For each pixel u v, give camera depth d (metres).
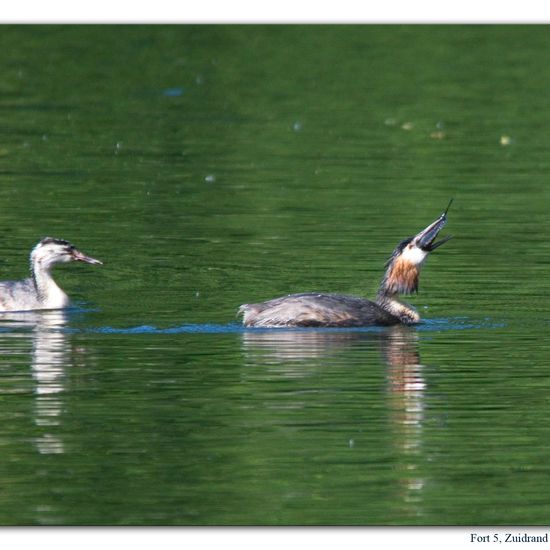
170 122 39.28
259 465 16.52
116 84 43.69
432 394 18.94
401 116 40.28
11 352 20.75
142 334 21.72
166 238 27.64
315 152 36.00
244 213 29.78
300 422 17.88
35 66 45.47
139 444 17.09
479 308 23.34
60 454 16.78
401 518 15.30
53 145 36.44
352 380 19.47
